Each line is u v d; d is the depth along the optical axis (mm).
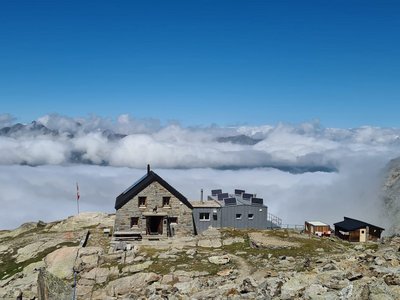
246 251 58969
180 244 63094
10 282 53500
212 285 38906
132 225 70562
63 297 30875
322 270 32656
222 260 53656
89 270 53719
